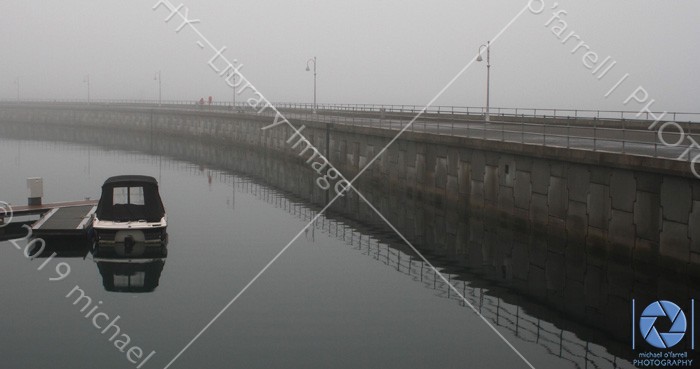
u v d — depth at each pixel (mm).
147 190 36469
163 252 35875
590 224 32594
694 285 27000
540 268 32750
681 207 27484
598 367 21344
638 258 29797
